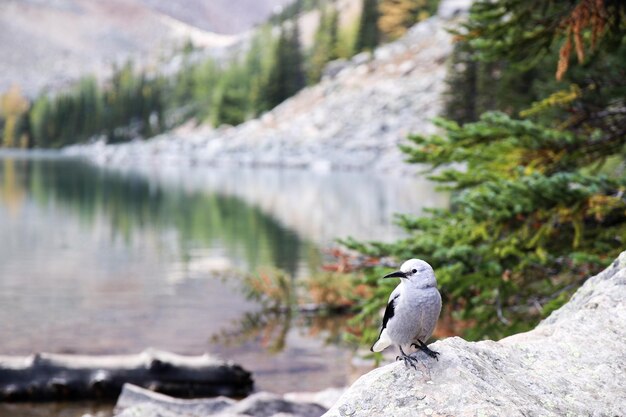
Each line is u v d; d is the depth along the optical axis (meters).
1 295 22.88
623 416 4.45
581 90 11.62
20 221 46.41
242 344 17.11
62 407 12.14
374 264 11.01
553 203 9.86
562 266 10.37
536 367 4.82
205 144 155.12
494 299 10.42
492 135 10.79
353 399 4.31
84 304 21.58
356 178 93.00
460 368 4.39
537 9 10.62
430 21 151.50
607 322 5.40
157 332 18.23
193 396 12.88
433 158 10.95
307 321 19.56
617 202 9.60
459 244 10.30
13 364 12.62
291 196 65.00
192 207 55.69
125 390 11.51
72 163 142.12
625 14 10.05
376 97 129.88
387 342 4.75
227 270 24.05
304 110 143.62
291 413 9.87
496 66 57.56
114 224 45.03
